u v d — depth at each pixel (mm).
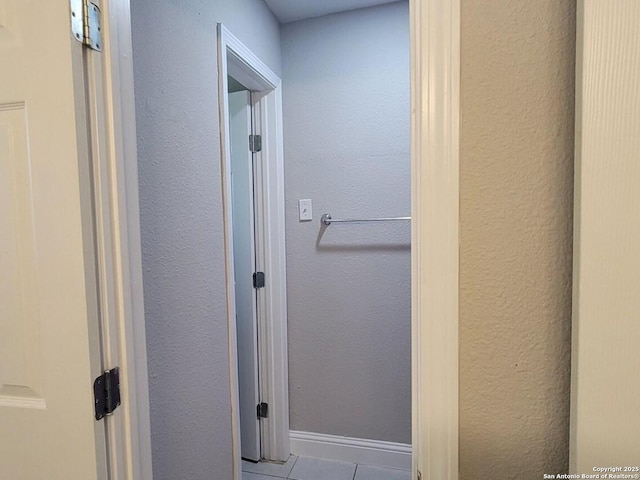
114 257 769
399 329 1941
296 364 2076
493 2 486
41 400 722
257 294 2047
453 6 494
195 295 1223
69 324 696
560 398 499
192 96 1201
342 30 1911
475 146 500
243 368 2049
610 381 428
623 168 415
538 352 501
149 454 873
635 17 406
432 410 533
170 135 1093
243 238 2004
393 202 1911
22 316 717
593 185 424
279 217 2002
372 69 1891
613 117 415
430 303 525
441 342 523
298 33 1967
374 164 1921
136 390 825
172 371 1102
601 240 423
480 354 517
